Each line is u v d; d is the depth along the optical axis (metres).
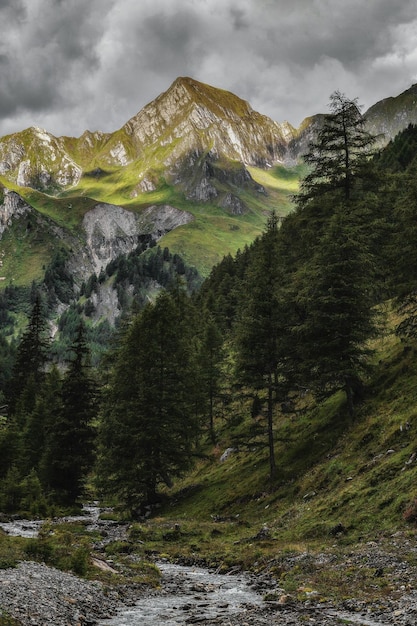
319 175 41.88
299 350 37.00
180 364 45.66
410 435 29.69
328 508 27.59
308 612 14.39
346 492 27.94
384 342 45.94
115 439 43.59
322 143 41.81
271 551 24.05
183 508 42.38
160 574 21.92
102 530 36.22
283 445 41.75
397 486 25.36
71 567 19.81
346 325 35.34
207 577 21.45
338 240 36.09
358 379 37.59
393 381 37.47
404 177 40.75
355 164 41.06
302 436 40.53
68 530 34.78
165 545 29.64
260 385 37.97
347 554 20.64
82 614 14.11
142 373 44.03
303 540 25.08
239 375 38.91
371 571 17.91
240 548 26.55
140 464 43.12
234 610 15.30
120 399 45.69
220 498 40.34
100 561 22.34
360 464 30.64
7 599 13.82
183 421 44.47
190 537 31.53
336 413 39.53
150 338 45.44
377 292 39.47
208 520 37.03
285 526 28.58
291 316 39.06
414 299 37.03
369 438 32.94
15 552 21.72
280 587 18.47
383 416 33.91
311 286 36.56
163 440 42.78
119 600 16.70
